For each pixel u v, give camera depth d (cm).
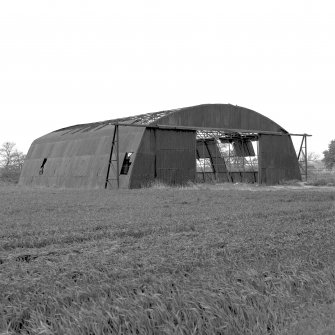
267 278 982
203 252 1205
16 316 809
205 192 3566
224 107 5109
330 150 11025
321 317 809
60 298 860
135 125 4450
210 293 871
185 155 4759
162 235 1518
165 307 818
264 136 5375
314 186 4903
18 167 9238
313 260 1152
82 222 1808
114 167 4572
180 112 4769
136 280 960
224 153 6247
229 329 777
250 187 4522
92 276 988
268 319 814
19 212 2188
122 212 2167
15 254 1237
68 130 6162
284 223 1759
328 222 1822
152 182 4491
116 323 775
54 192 3697
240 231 1557
